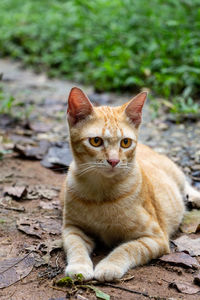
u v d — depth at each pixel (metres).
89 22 2.81
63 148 1.52
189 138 1.61
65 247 1.10
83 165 1.11
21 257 1.08
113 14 2.75
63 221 1.15
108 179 1.09
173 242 1.15
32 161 1.47
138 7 2.70
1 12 3.81
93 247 1.13
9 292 1.01
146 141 1.60
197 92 1.99
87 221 1.12
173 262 1.08
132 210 1.10
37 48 2.96
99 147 1.10
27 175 1.39
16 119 1.75
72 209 1.12
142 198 1.12
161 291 1.01
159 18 2.50
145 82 2.12
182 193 1.33
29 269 1.06
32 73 2.69
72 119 1.13
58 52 2.77
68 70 2.58
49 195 1.29
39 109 1.93
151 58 2.21
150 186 1.17
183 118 1.75
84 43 2.63
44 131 1.66
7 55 3.16
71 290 1.01
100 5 2.86
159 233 1.12
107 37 2.50
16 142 1.57
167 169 1.30
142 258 1.08
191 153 1.51
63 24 3.04
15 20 3.48
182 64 2.09
